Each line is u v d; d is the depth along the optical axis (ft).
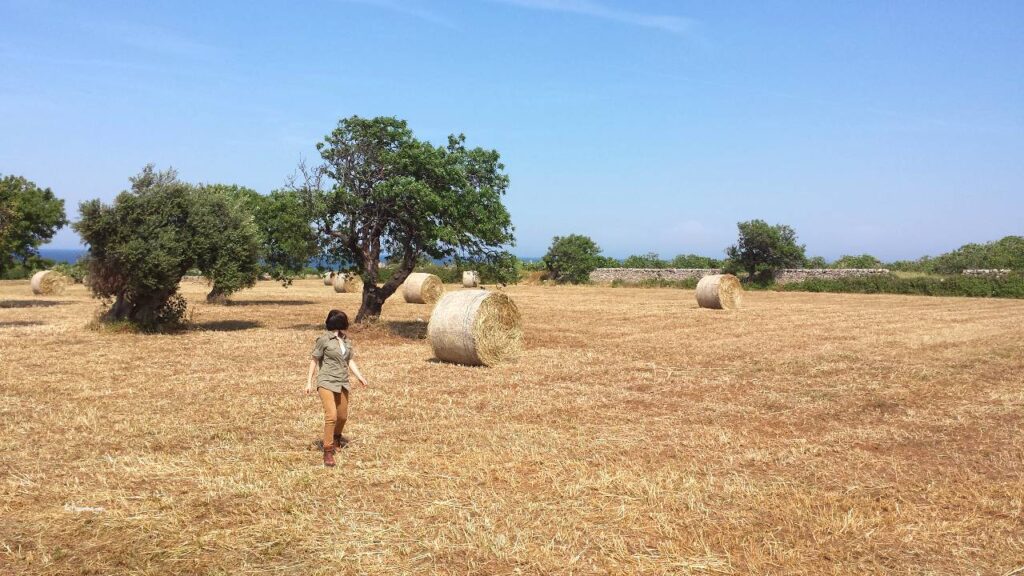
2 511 19.77
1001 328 71.41
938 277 146.51
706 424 31.53
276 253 71.26
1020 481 23.39
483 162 67.36
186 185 68.95
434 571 16.46
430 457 25.41
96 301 109.09
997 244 174.91
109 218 63.26
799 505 20.99
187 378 41.16
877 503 21.29
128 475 23.03
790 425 31.63
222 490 21.65
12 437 27.50
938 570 16.81
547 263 189.37
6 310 90.63
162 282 64.59
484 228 64.64
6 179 116.98
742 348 57.11
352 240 68.08
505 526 19.08
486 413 33.12
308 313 90.17
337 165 67.10
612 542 18.16
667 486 22.39
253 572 16.35
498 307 48.39
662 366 47.70
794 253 160.56
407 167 64.90
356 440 27.73
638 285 175.11
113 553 17.26
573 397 37.04
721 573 16.53
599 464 25.02
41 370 43.29
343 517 19.54
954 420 32.32
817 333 68.13
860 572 16.67
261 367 45.60
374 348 56.49
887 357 51.70
